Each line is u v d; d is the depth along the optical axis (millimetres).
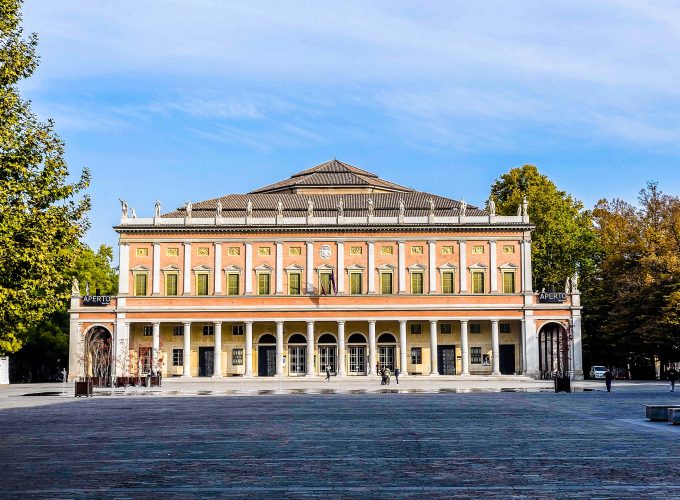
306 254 106188
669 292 94250
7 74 34812
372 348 104062
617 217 105438
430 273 105812
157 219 106000
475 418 39125
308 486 18953
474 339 106750
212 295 104938
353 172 123312
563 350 105062
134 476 20719
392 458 23906
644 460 23172
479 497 17391
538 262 114312
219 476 20578
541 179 123812
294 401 55469
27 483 19688
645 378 111562
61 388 87438
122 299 104375
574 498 17250
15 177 34594
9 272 33500
